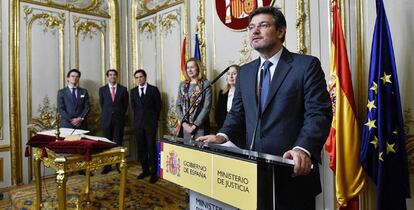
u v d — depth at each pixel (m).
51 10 3.99
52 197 3.16
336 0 2.11
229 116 1.37
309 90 1.13
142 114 3.80
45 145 2.14
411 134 1.93
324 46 2.38
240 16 3.01
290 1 2.63
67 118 3.81
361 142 2.02
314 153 0.98
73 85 3.93
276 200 1.08
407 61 1.93
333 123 2.08
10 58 3.60
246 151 0.90
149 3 4.27
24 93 3.74
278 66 1.20
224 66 3.19
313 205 1.22
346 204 2.01
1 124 3.52
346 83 2.04
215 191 0.94
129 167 4.38
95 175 3.96
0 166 3.51
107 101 4.08
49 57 3.97
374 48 1.88
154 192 3.25
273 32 1.15
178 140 1.16
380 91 1.84
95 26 4.41
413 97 1.92
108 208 2.78
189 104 2.99
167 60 4.01
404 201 1.81
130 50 4.59
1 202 3.24
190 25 3.63
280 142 1.14
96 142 2.11
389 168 1.82
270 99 1.17
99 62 4.45
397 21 1.97
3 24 3.56
